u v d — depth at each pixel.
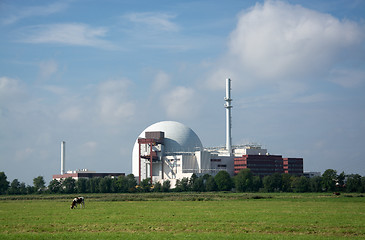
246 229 74.31
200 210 111.06
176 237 66.19
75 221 86.25
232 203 142.88
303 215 95.50
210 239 64.38
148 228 75.81
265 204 136.75
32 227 78.31
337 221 84.06
